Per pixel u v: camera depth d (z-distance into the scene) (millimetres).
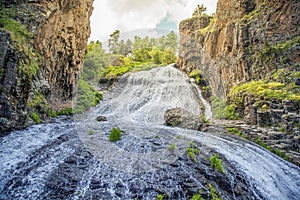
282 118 6844
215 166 4188
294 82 7938
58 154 3980
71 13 8711
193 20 19094
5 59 4746
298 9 9500
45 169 3514
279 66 9234
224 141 6258
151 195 3188
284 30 9828
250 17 11336
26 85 5137
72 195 3021
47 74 6945
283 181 4855
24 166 3564
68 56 8914
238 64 10977
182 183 3512
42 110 5996
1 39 4828
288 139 6281
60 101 7969
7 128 4488
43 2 6613
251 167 4773
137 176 3471
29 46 5789
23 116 4938
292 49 8938
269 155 5801
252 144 6500
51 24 6945
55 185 3174
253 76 10188
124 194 3133
